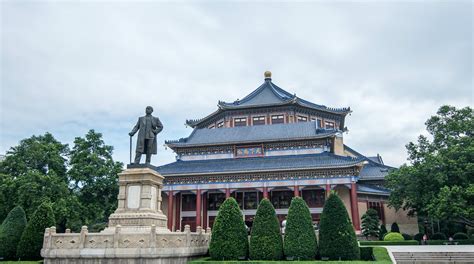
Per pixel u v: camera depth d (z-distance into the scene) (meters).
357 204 62.75
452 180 48.50
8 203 49.62
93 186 58.56
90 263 25.66
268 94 92.50
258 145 74.50
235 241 30.03
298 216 31.19
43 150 56.12
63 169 58.94
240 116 89.50
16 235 33.19
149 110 32.09
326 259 30.05
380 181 75.31
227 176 68.25
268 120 87.69
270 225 30.77
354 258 29.84
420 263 33.59
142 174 29.52
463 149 48.12
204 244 32.12
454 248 40.00
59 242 26.67
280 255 30.25
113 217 28.69
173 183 70.06
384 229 61.91
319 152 71.75
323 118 90.56
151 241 25.38
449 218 48.16
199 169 70.88
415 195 51.97
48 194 50.19
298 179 65.50
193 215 73.00
